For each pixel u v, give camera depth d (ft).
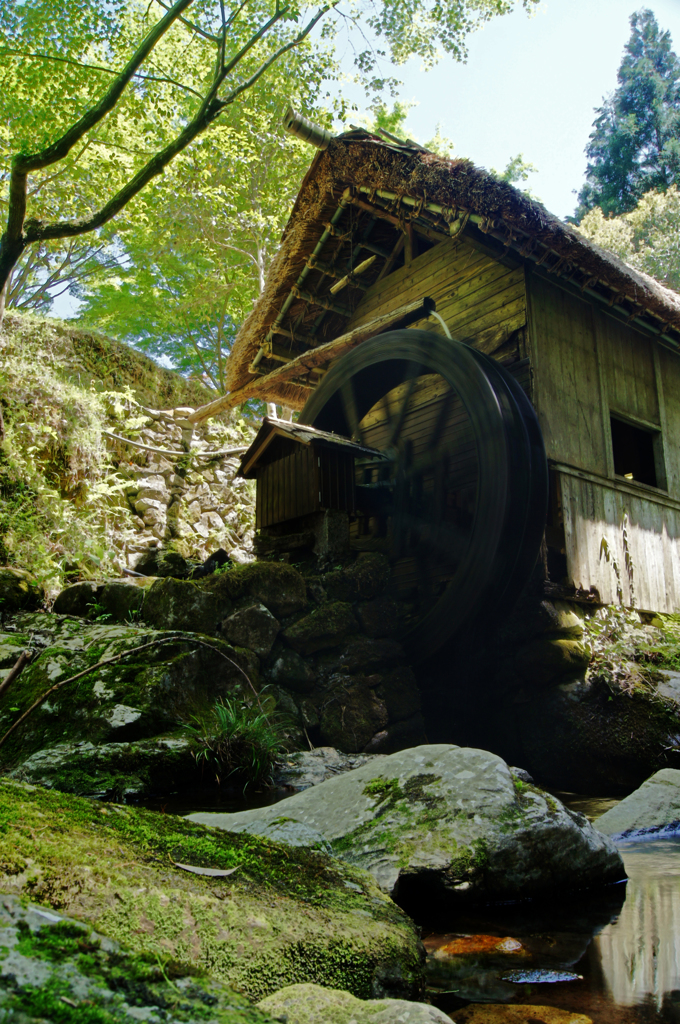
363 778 7.36
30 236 21.63
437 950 4.97
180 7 20.65
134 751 10.87
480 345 22.17
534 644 18.16
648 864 7.43
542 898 6.16
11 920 2.62
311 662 16.26
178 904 3.42
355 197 23.56
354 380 22.98
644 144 95.86
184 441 36.81
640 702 16.48
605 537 21.11
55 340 33.30
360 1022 3.01
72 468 30.01
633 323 24.40
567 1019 3.80
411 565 22.17
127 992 2.42
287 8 22.74
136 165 30.60
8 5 23.24
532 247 19.49
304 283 27.27
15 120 25.79
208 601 15.74
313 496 19.69
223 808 9.78
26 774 10.21
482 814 6.45
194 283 49.37
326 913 4.09
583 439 21.44
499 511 17.01
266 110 36.70
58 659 13.29
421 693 18.33
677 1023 3.70
